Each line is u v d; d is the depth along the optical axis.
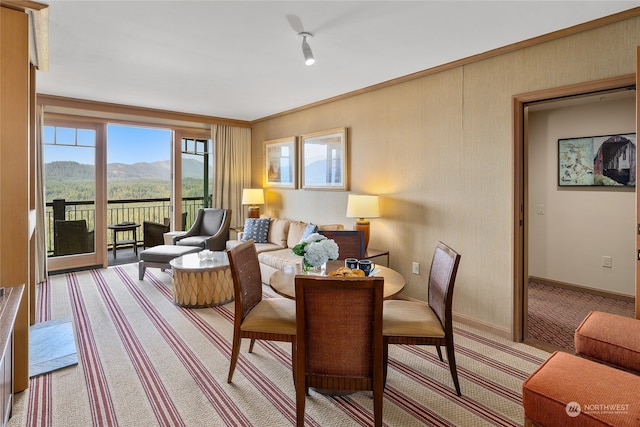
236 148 6.15
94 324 3.20
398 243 3.85
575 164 4.24
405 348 2.83
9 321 1.48
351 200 3.88
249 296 2.42
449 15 2.37
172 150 5.82
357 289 1.66
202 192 6.27
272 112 5.47
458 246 3.30
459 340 2.95
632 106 3.82
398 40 2.76
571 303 3.88
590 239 4.16
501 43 2.81
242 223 6.25
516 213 2.90
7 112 2.04
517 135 2.88
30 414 1.96
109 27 2.55
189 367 2.49
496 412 2.01
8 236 2.06
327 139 4.68
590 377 1.53
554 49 2.66
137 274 4.93
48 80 3.84
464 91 3.21
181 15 2.38
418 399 2.14
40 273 4.48
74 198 5.02
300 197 5.25
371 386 1.75
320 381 1.77
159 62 3.28
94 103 4.78
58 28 2.56
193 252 4.80
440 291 2.24
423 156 3.57
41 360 2.52
